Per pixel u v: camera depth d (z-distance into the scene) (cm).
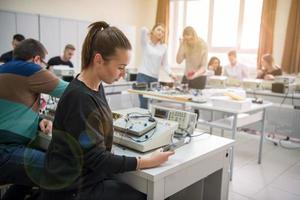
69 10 551
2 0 461
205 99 295
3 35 461
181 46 389
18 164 145
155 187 115
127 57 113
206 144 150
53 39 525
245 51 546
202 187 165
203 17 601
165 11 622
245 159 338
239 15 544
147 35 393
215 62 512
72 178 112
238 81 434
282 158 344
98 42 109
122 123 146
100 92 120
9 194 164
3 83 155
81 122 104
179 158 129
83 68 115
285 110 416
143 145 131
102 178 119
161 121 156
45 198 118
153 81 396
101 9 600
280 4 489
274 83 411
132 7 657
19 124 158
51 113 190
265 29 497
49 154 117
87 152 106
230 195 247
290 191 257
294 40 472
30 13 489
